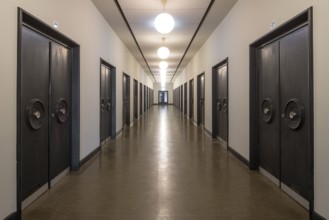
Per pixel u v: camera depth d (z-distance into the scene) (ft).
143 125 34.96
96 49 17.60
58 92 12.25
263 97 13.39
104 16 19.29
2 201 7.42
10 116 7.73
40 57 10.43
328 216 7.57
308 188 8.97
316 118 8.09
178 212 9.04
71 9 12.76
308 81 8.64
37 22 9.41
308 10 8.39
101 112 20.26
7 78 7.55
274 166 12.09
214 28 22.70
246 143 14.96
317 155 8.05
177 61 42.50
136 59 40.42
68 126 13.70
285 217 8.69
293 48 10.29
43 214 8.85
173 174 13.35
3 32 7.34
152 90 96.48
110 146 20.68
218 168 14.49
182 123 37.40
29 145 9.63
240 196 10.49
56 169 12.13
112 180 12.41
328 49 7.47
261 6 12.42
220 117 22.81
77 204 9.66
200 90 33.22
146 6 17.25
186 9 17.84
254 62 14.14
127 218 8.58
